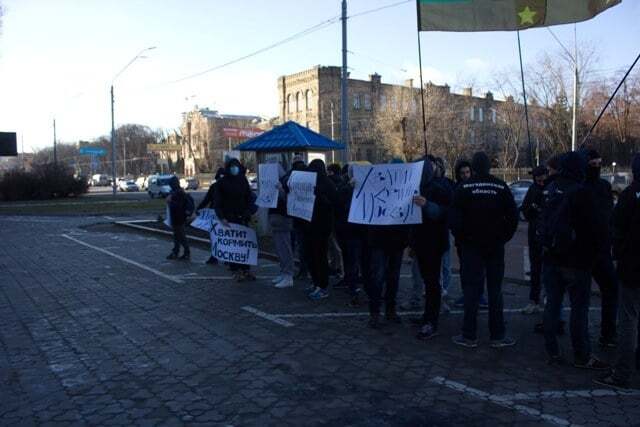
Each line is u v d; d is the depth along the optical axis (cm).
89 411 458
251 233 979
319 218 826
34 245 1564
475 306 610
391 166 662
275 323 716
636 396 480
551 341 556
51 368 559
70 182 4947
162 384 516
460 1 760
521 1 750
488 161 595
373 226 680
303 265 1009
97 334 675
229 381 521
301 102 7038
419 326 701
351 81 6731
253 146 1410
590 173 605
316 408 461
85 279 1026
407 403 469
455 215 593
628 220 477
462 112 5388
